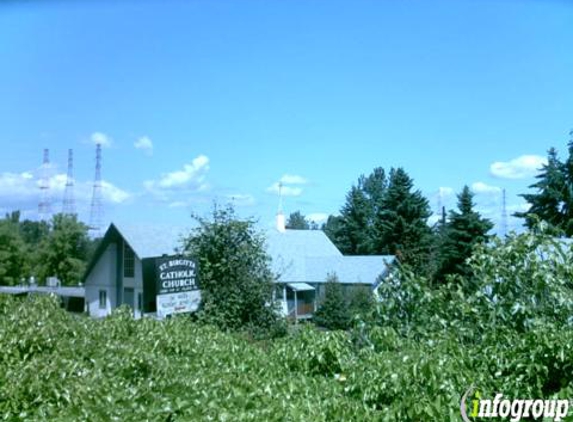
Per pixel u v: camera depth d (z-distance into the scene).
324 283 30.45
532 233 7.61
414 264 36.56
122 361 5.48
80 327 7.21
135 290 33.31
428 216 42.72
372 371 5.39
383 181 65.81
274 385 5.33
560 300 7.09
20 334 6.01
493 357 5.91
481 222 32.84
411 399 4.78
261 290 15.23
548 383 5.67
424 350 6.02
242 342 7.53
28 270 52.38
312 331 7.01
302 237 38.25
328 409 4.74
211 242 15.38
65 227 50.81
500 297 7.35
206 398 4.48
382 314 7.64
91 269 35.97
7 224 52.34
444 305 7.68
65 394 4.59
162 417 4.13
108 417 4.01
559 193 33.12
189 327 7.81
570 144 33.84
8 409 4.45
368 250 54.78
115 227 33.09
